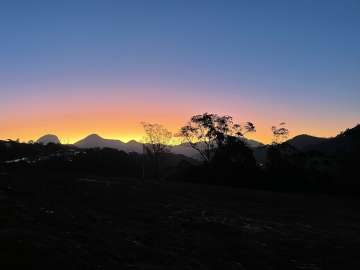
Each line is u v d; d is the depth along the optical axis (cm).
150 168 8512
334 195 5428
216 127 7156
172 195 3803
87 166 7350
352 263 1934
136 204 3023
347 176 5906
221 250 1931
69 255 1370
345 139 7244
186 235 2162
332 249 2161
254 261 1831
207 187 4688
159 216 2627
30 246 1345
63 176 4400
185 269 1541
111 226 2114
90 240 1694
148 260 1580
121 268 1391
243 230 2442
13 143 9538
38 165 6712
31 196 2727
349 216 3406
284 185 6000
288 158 6450
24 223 1770
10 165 6062
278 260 1884
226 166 6519
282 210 3516
